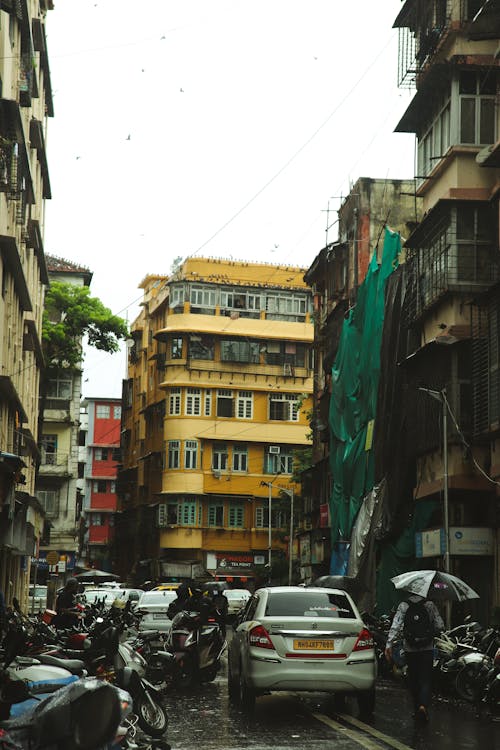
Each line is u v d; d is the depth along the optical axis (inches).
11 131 1023.0
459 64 1250.0
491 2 1160.2
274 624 555.8
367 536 1523.1
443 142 1310.3
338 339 2023.9
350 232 2038.6
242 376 3078.2
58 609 697.6
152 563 3107.8
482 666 632.4
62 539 2477.9
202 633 727.7
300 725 511.5
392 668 764.0
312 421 2393.0
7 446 1301.7
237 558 2999.5
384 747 438.0
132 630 688.4
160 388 3073.3
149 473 3257.9
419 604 526.0
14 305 1311.5
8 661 361.7
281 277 3196.4
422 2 1317.7
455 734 485.1
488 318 1095.0
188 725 510.3
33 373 1820.9
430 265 1316.4
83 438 4232.3
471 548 1152.8
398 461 1408.7
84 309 2181.3
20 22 1166.3
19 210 1234.0
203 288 3090.6
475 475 1200.8
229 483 3019.2
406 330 1435.8
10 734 226.5
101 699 207.2
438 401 1245.1
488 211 1247.5
